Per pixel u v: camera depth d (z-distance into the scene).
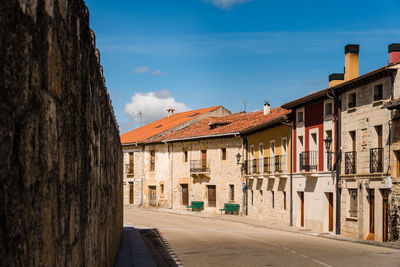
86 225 5.36
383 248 20.27
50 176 3.33
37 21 2.98
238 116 48.59
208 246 20.27
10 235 2.39
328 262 15.59
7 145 2.38
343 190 26.94
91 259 5.88
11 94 2.46
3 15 2.35
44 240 3.13
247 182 40.84
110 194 11.25
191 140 47.59
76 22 4.66
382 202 23.52
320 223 29.34
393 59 25.45
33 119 2.87
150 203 52.66
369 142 24.64
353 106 26.58
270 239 23.58
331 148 28.47
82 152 5.02
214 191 45.00
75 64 4.55
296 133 32.78
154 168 52.38
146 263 14.67
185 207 48.03
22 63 2.65
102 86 8.17
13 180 2.46
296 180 32.59
